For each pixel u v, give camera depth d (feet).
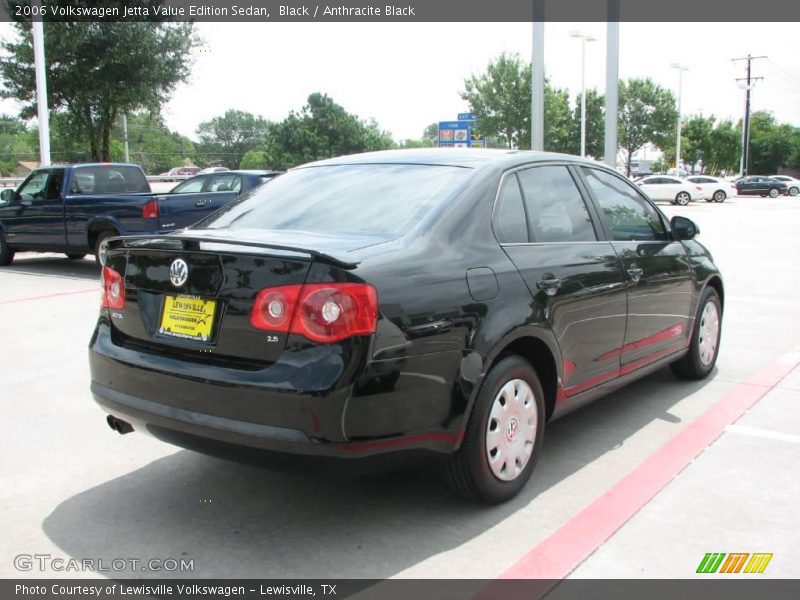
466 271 11.26
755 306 30.01
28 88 68.18
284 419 9.68
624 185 16.48
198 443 10.44
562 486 12.85
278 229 12.26
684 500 12.27
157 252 11.12
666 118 196.85
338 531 11.31
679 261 17.04
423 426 10.40
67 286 36.32
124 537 11.19
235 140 345.92
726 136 241.96
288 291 9.86
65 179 40.27
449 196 12.07
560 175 14.37
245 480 13.20
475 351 10.99
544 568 10.20
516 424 12.08
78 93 68.95
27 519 11.76
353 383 9.64
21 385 19.16
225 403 10.07
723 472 13.39
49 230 41.16
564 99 164.45
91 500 12.44
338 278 9.75
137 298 11.46
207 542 11.03
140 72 69.31
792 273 39.17
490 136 154.30
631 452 14.39
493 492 11.75
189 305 10.76
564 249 13.41
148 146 234.58
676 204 130.72
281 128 213.66
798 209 112.27
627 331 14.85
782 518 11.62
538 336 12.15
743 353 22.20
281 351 9.88
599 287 13.70
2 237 43.73
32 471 13.65
